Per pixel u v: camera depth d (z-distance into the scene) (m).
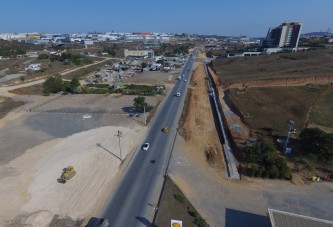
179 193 34.38
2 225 29.28
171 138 52.38
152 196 34.38
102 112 68.81
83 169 41.03
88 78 117.25
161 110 70.12
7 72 126.25
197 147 48.81
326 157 40.72
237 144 48.00
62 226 29.20
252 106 68.69
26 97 84.69
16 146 49.16
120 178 38.59
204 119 63.94
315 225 25.28
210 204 32.69
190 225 28.80
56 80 92.12
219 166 42.06
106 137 52.69
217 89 94.31
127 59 187.38
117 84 97.94
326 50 147.12
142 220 30.17
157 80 111.50
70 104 76.69
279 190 35.53
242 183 37.25
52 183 37.28
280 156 43.06
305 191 35.25
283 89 83.25
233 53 191.62
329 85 84.75
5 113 67.94
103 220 28.72
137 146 48.94
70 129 57.47
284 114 61.97
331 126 54.28
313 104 67.69
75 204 32.91
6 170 40.69
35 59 168.25
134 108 71.62
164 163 42.75
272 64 126.38
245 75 107.81
